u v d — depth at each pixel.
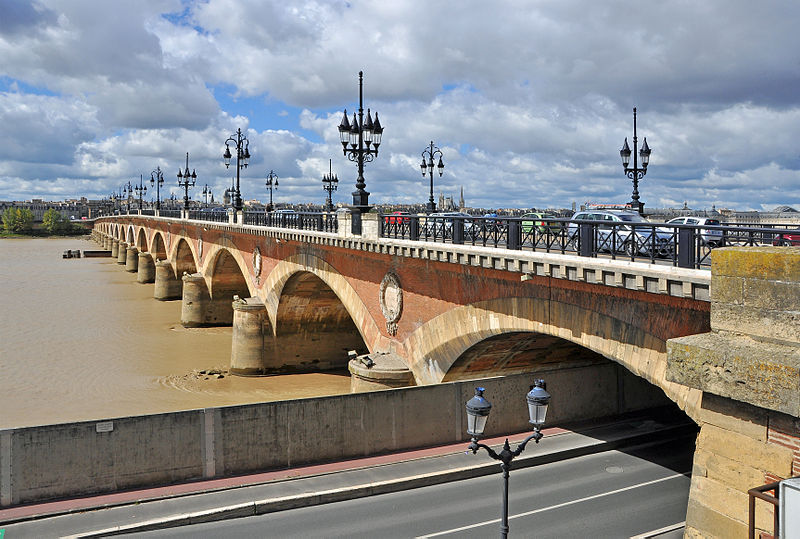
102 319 64.06
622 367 30.84
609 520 18.95
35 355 47.69
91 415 34.06
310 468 22.89
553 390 28.69
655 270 14.54
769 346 10.28
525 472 23.31
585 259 16.62
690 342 11.02
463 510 19.70
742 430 10.55
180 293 78.62
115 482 21.02
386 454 24.39
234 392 39.84
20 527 18.42
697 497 11.23
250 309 44.16
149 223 96.69
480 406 12.86
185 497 20.42
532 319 19.72
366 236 28.44
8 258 134.38
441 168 42.16
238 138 53.12
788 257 10.03
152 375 43.31
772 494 10.00
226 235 55.41
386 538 17.83
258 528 18.58
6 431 19.83
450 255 21.86
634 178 32.97
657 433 27.52
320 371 45.69
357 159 29.45
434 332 24.81
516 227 19.69
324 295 43.50
